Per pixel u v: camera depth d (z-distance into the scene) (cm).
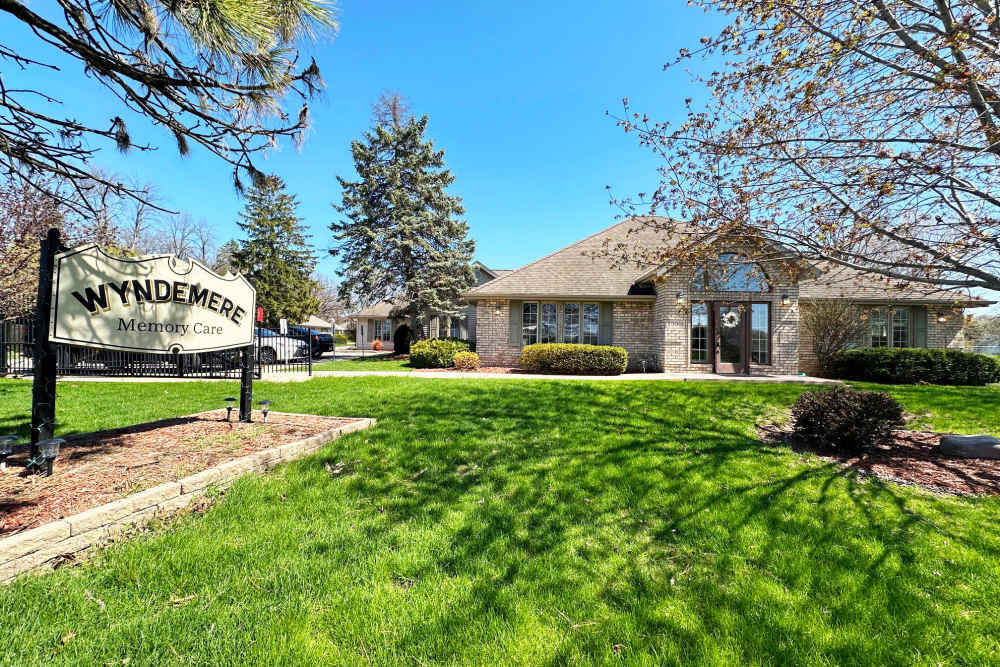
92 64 302
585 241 1633
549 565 265
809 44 431
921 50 404
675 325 1305
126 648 191
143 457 404
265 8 294
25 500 298
